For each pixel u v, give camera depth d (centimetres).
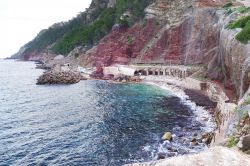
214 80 8400
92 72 13812
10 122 5991
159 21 14288
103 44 15938
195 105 6831
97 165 3794
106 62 14650
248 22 6819
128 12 16262
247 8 8819
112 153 4162
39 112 6875
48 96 9012
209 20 11425
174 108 6669
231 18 8456
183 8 13362
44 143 4669
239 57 6012
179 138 4609
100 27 18125
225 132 3659
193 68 10319
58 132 5234
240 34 6281
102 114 6438
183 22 12669
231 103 5491
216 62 8806
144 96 8269
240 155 1667
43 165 3838
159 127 5269
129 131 5131
